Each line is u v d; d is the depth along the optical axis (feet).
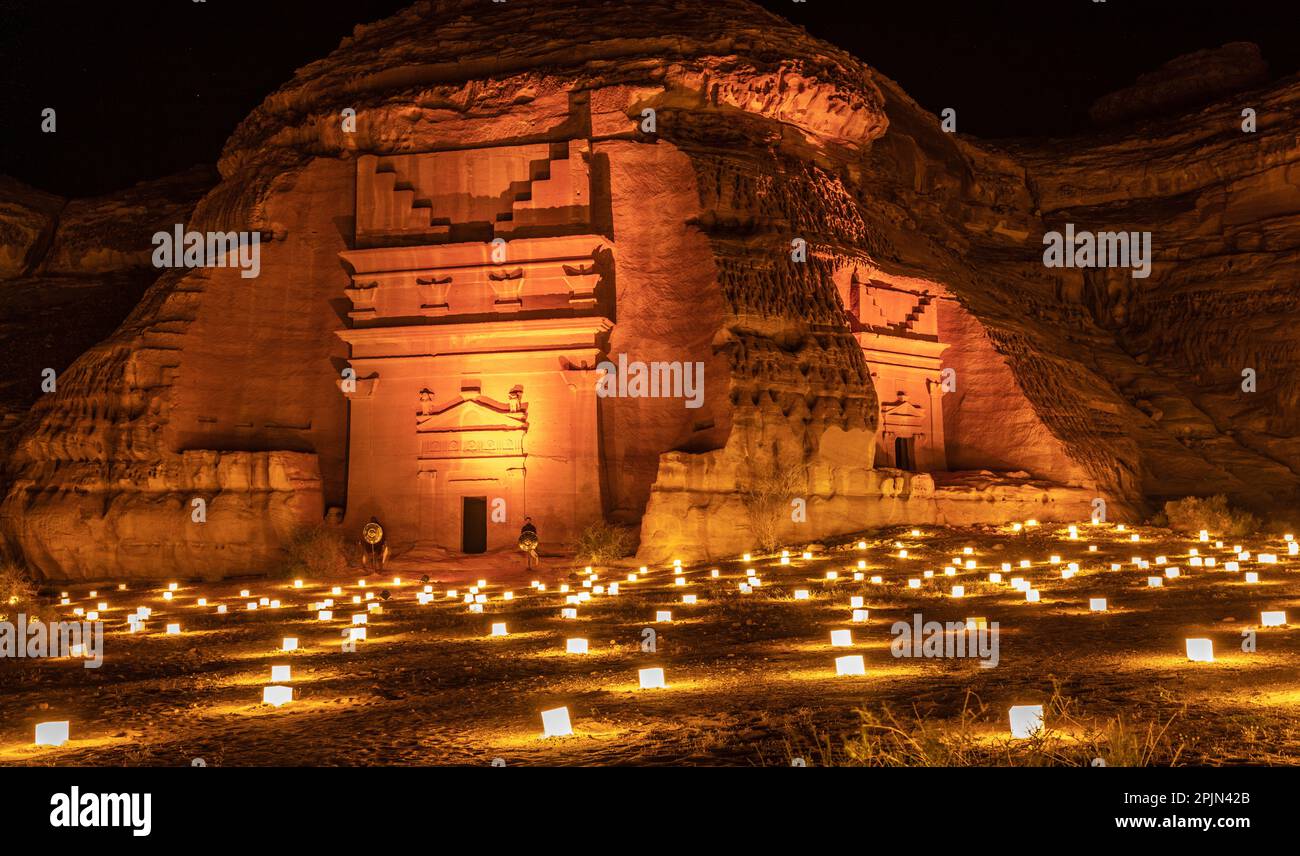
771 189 114.21
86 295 153.38
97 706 41.81
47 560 108.17
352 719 36.55
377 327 115.24
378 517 114.11
